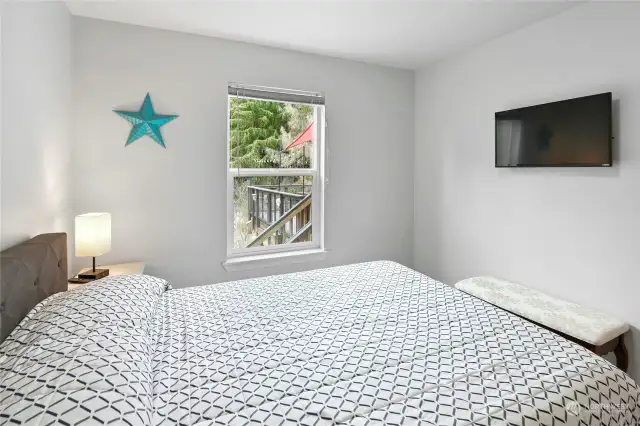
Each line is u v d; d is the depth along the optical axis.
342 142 3.43
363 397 1.09
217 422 0.98
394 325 1.60
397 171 3.74
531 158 2.61
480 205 3.12
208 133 2.86
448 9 2.40
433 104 3.57
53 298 1.48
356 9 2.39
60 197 2.20
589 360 1.30
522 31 2.72
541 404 1.07
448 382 1.16
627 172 2.14
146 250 2.71
